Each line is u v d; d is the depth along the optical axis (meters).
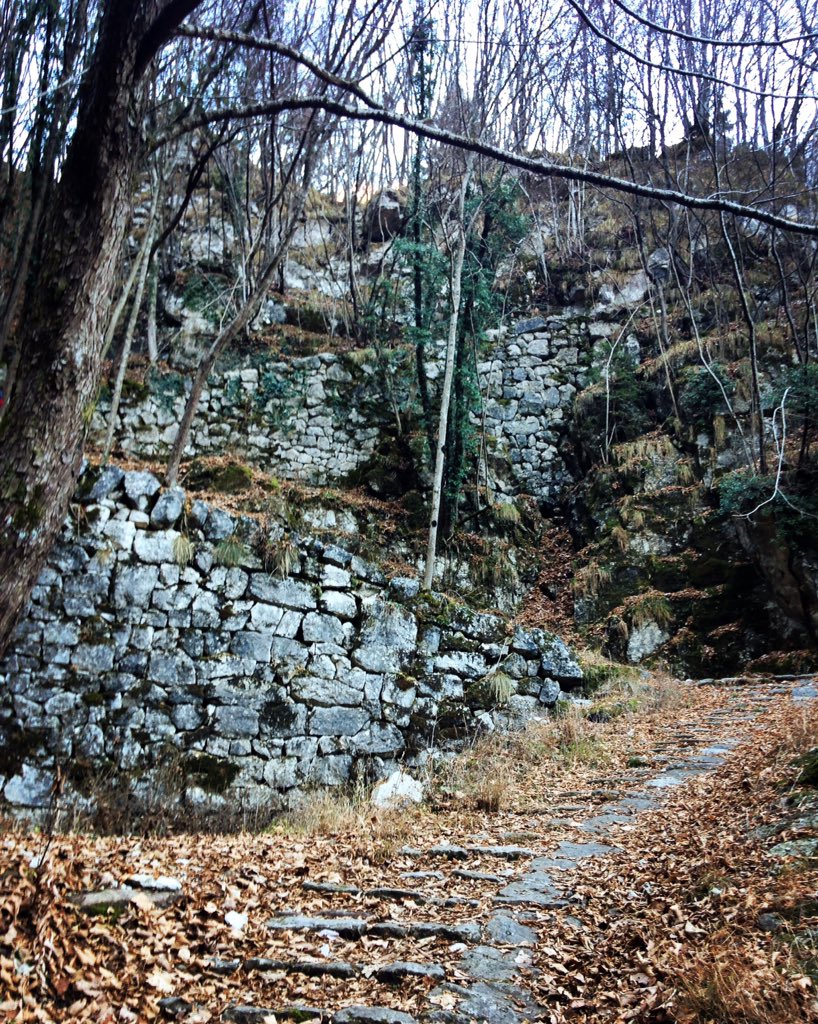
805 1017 2.32
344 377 13.94
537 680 8.55
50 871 3.36
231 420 13.02
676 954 2.92
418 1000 2.90
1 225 7.58
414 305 14.38
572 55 10.84
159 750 6.53
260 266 14.03
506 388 15.51
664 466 13.45
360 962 3.24
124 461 11.38
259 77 7.29
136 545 6.89
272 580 7.39
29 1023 2.58
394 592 8.09
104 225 3.01
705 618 11.71
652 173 15.07
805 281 12.98
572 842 4.80
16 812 5.87
